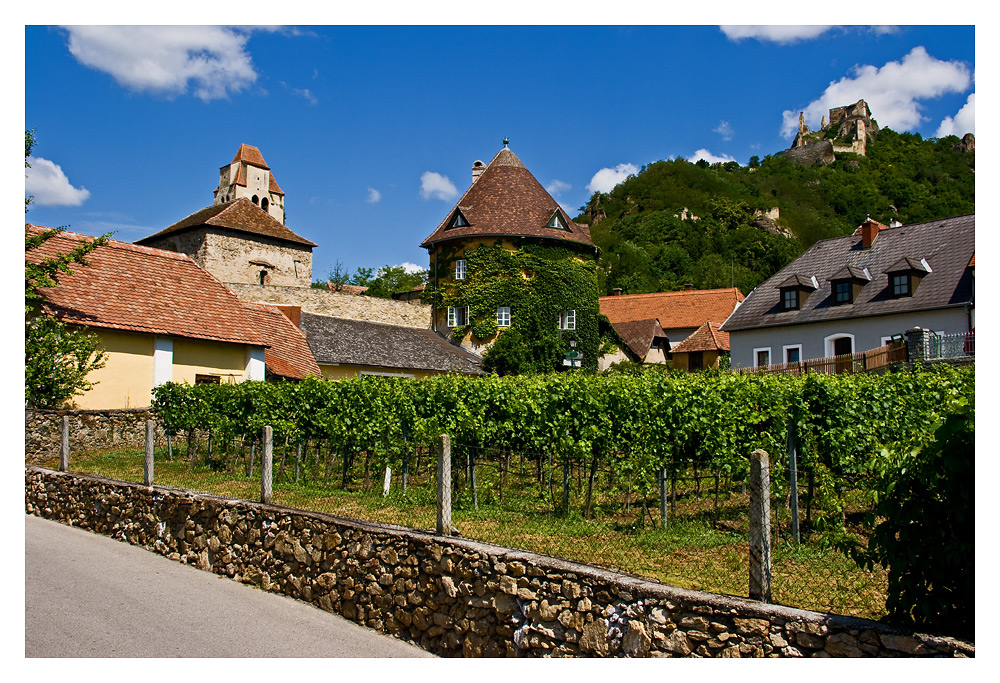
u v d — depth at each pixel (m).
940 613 4.33
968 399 5.28
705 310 58.75
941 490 4.34
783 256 98.00
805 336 34.81
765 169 137.88
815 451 10.70
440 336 44.03
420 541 7.39
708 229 107.19
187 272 25.53
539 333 42.72
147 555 10.70
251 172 65.38
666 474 10.69
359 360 34.03
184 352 22.81
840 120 155.00
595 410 11.67
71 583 8.95
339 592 8.16
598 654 5.70
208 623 7.67
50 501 13.60
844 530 8.90
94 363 18.83
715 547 8.15
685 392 11.39
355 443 14.40
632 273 91.75
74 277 21.41
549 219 43.97
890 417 11.72
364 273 87.69
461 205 45.38
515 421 13.15
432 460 14.50
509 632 6.40
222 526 9.94
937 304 30.39
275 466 16.02
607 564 7.36
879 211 127.25
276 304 39.16
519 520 10.22
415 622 7.27
